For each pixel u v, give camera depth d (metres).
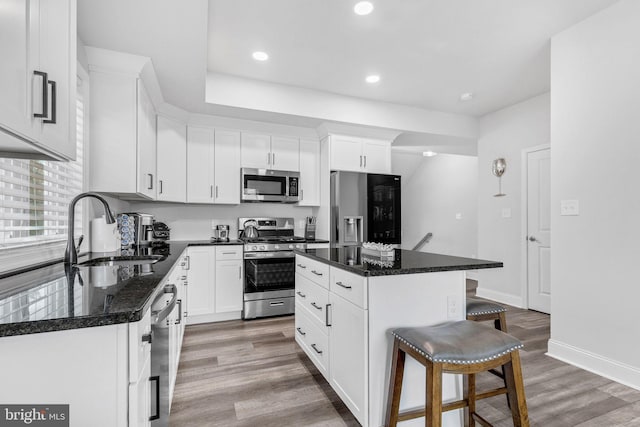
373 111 3.92
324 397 1.98
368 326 1.56
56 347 0.81
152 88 2.72
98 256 2.07
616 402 1.92
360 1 2.17
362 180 4.02
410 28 2.48
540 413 1.81
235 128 3.79
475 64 3.06
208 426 1.70
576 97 2.42
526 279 3.92
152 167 2.97
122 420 0.86
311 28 2.47
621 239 2.14
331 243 3.92
